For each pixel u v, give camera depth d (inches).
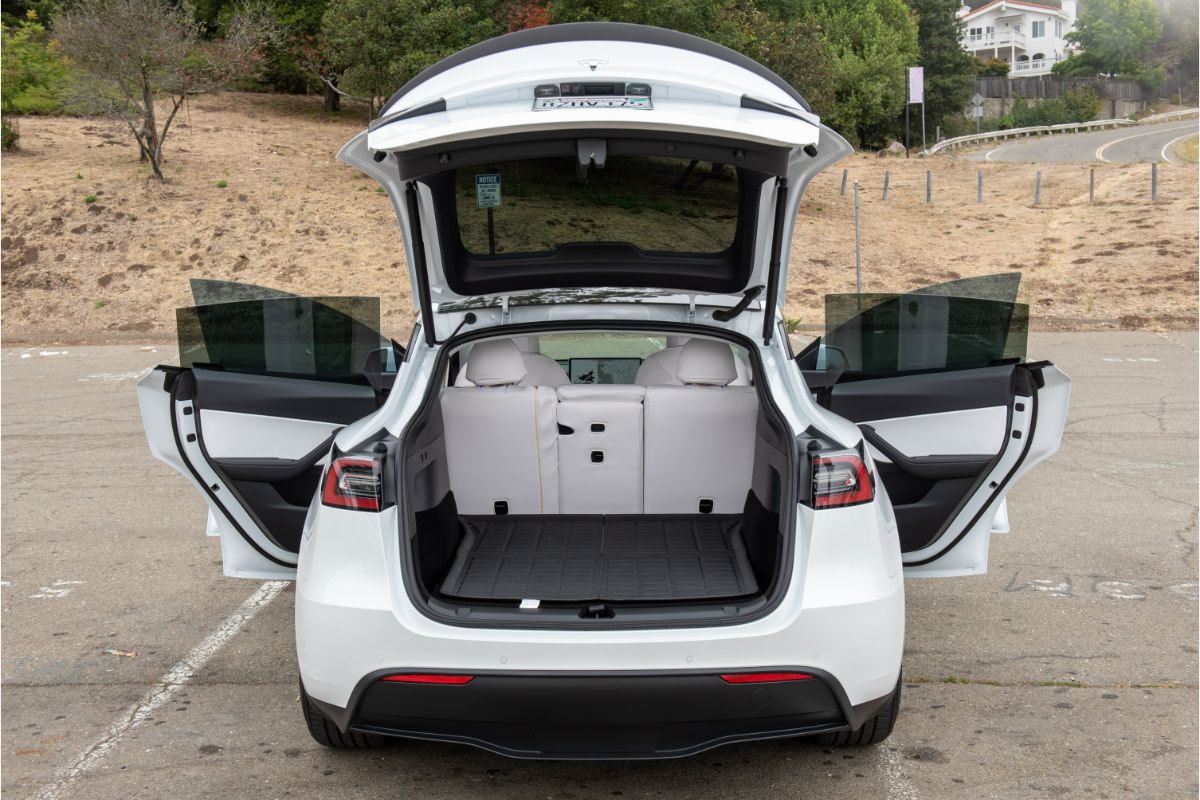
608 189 139.6
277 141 1072.2
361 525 114.0
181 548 228.2
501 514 159.2
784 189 134.8
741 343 149.7
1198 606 185.5
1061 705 147.4
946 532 150.0
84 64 845.8
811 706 110.9
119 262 709.3
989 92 3467.0
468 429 155.5
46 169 866.8
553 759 111.0
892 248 877.2
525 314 155.0
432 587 127.4
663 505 158.1
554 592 128.5
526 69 137.6
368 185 898.1
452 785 129.0
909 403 151.9
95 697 154.7
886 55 2018.9
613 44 148.2
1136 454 302.5
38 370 495.2
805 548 113.0
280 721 146.7
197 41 869.8
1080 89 3489.2
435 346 148.2
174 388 144.6
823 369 173.9
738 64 150.7
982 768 130.1
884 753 134.9
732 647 108.3
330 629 111.7
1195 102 4188.0
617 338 195.2
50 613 189.8
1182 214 929.5
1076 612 183.5
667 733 110.6
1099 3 4109.3
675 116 119.4
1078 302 684.1
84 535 237.8
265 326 153.1
